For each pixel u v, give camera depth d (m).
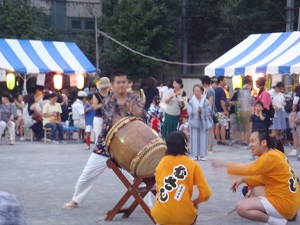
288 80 23.45
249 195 8.08
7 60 23.30
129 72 34.59
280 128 17.11
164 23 34.50
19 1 33.56
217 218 8.75
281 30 31.56
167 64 36.41
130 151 7.56
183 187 6.65
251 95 18.67
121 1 34.50
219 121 19.23
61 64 24.41
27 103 20.72
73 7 36.50
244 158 15.66
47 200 9.97
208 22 35.34
